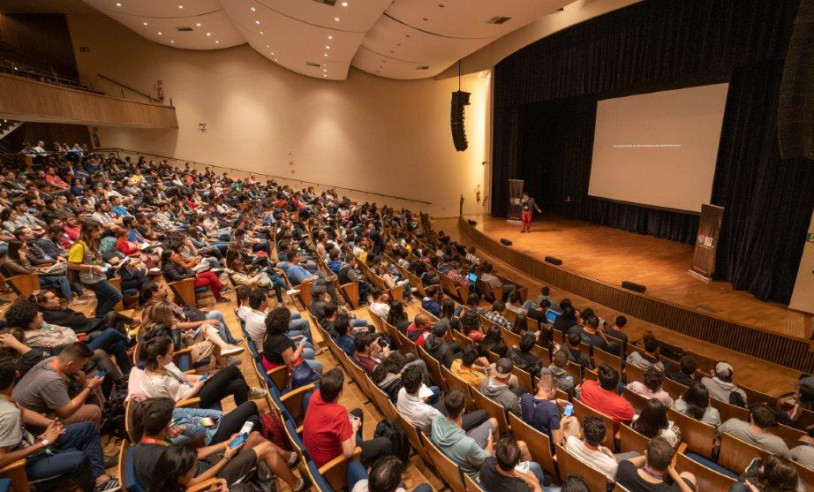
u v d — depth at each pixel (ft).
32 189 29.89
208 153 58.95
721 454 11.37
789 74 20.18
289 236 27.48
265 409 12.72
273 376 11.88
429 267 29.40
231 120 58.70
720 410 14.11
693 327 24.40
